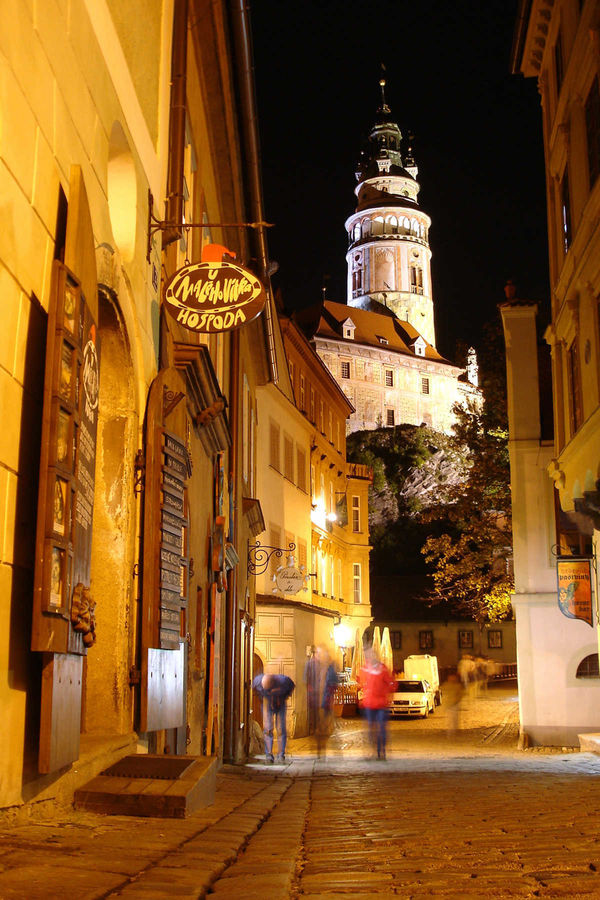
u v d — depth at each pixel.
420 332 123.44
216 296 8.91
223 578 14.81
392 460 99.94
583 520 20.62
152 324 8.84
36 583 4.82
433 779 10.88
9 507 4.70
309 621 30.95
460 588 33.06
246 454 22.44
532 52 22.75
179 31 10.02
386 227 127.50
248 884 3.52
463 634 68.75
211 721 12.35
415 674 41.69
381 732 16.64
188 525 9.11
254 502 20.69
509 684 58.59
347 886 3.48
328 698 16.91
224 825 5.59
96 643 7.35
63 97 5.69
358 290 126.31
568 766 14.56
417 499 97.00
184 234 11.68
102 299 7.28
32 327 5.08
